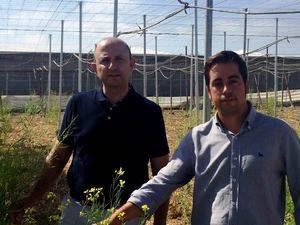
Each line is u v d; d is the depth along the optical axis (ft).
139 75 99.30
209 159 7.69
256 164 7.36
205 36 18.65
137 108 9.63
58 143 10.05
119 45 9.49
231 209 7.41
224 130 7.64
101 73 9.48
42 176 10.13
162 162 9.89
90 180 9.53
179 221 17.94
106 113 9.53
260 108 61.62
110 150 9.50
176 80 101.86
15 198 9.43
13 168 9.46
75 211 9.67
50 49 57.57
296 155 7.52
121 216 7.25
